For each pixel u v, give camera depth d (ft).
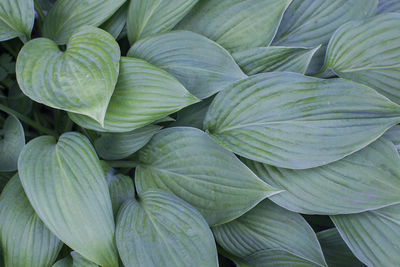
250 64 2.75
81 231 2.42
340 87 2.56
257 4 2.75
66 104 2.38
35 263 2.51
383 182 2.56
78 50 2.51
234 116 2.63
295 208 2.61
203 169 2.64
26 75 2.44
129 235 2.50
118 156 2.73
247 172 2.58
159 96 2.52
